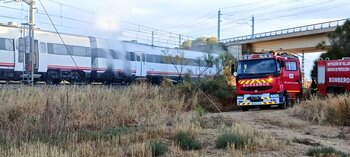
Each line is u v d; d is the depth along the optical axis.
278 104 18.58
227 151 8.02
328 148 8.19
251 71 18.95
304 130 11.80
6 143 8.25
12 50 26.70
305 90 26.25
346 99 13.48
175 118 12.76
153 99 15.84
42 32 28.67
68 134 9.45
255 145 8.49
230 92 22.05
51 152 7.02
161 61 39.44
